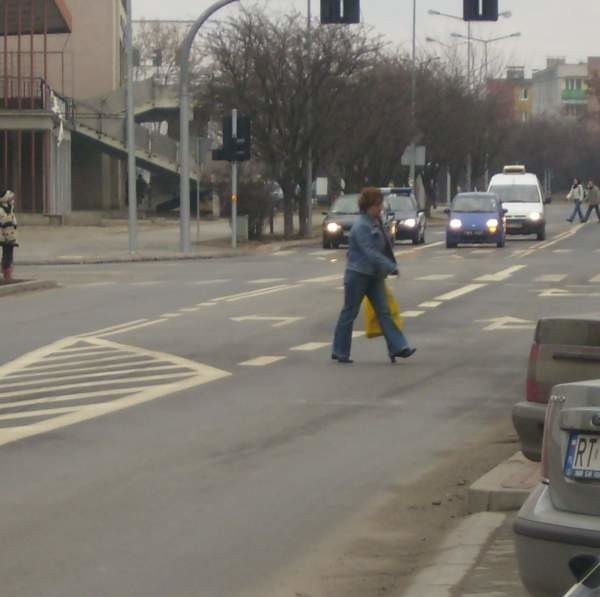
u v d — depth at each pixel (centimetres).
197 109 6438
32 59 6800
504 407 1593
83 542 995
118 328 2484
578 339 987
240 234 5809
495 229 5347
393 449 1350
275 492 1162
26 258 4662
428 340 2248
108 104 7800
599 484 656
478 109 9919
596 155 15000
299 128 6044
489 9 3544
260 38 6012
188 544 991
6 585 886
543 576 675
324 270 4047
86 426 1466
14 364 1989
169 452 1328
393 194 5928
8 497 1138
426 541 1008
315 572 925
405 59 8875
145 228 6894
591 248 5266
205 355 2077
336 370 1908
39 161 7000
